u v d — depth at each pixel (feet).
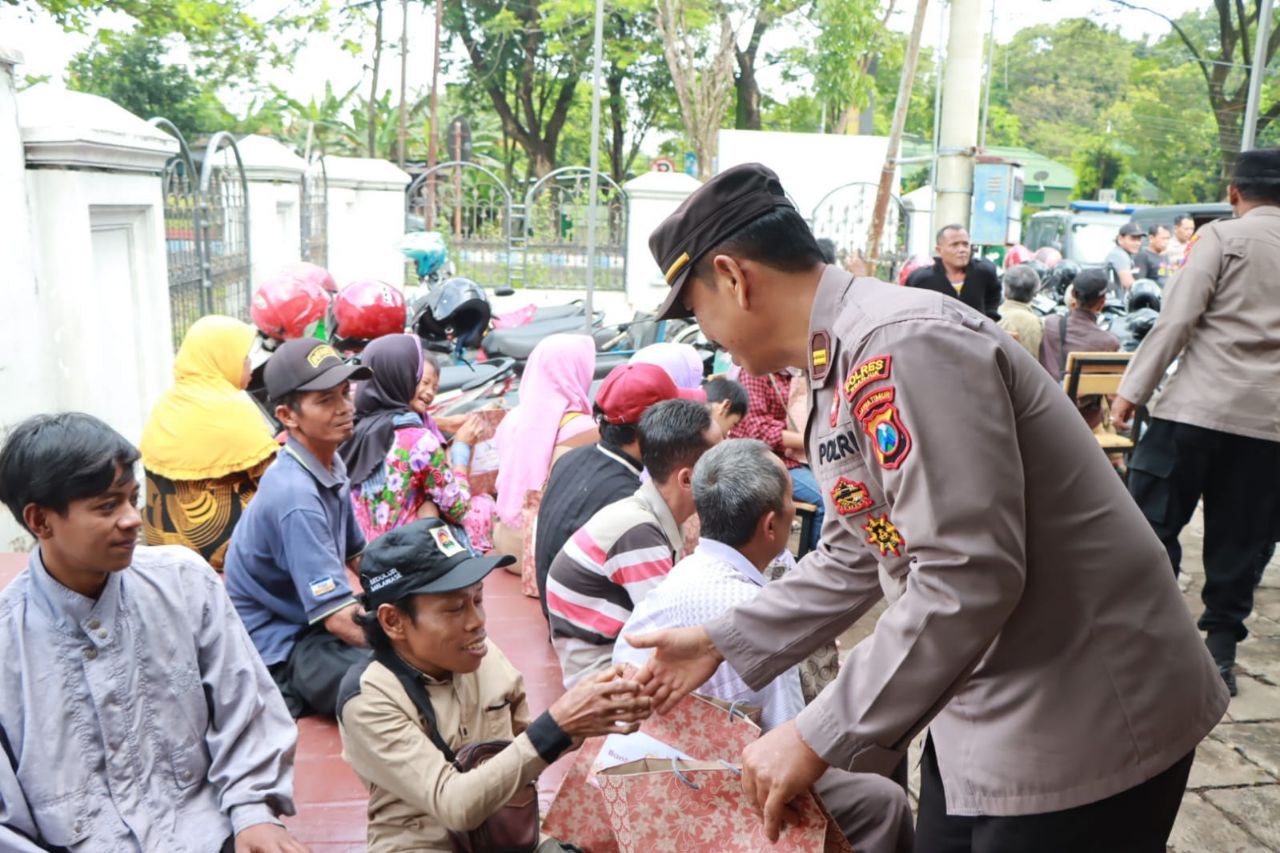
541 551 11.55
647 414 9.99
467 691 7.57
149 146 19.33
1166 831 6.19
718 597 7.96
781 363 6.44
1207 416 13.10
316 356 10.28
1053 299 36.06
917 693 5.41
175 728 7.05
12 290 15.66
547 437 13.98
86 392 17.38
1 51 15.07
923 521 5.29
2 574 13.21
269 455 13.24
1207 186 104.22
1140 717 5.79
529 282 46.75
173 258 22.88
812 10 66.59
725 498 8.21
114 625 6.75
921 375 5.34
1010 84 131.34
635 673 6.88
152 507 13.32
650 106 87.10
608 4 69.72
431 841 7.23
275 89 83.97
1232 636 13.67
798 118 90.63
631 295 44.47
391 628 7.11
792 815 6.25
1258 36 20.18
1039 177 106.01
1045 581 5.79
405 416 13.17
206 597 7.28
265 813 7.10
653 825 6.55
